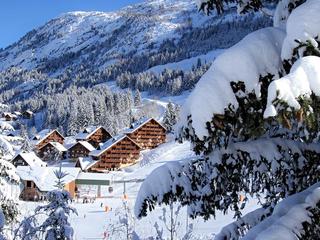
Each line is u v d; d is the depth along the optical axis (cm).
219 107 313
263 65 331
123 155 7688
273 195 444
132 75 19400
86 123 12406
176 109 9975
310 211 331
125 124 12581
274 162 409
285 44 311
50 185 5572
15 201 1395
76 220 3531
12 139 1462
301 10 312
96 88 16925
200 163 449
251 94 321
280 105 257
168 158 7438
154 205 452
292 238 310
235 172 417
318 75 267
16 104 17138
